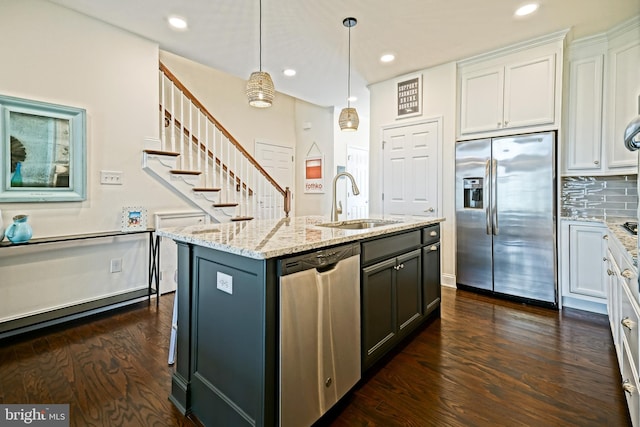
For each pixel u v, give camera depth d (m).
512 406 1.59
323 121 5.94
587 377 1.83
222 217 3.76
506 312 2.86
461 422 1.48
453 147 3.58
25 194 2.39
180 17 2.69
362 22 2.77
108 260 2.90
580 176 3.09
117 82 2.87
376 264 1.88
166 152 3.19
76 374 1.84
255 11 2.60
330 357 1.49
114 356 2.05
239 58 3.52
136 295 2.95
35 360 1.99
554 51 2.95
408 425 1.46
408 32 2.94
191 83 4.99
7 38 2.29
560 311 2.88
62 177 2.57
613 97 2.82
